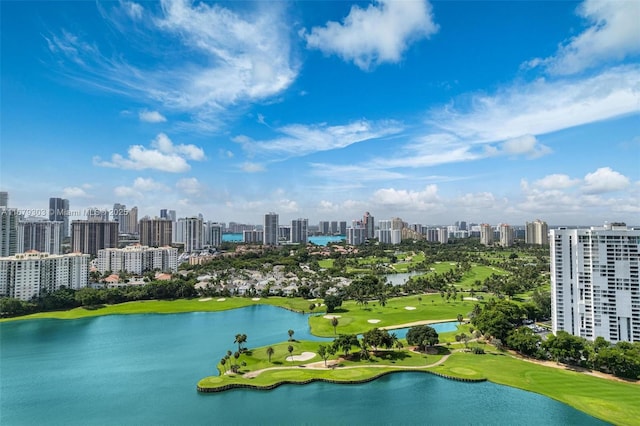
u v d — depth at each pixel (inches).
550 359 6087.6
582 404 4606.3
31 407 4835.1
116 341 7726.4
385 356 6294.3
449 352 6481.3
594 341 6166.3
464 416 4434.1
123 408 4763.8
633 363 5216.5
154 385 5447.8
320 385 5300.2
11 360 6599.4
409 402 4781.0
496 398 4859.7
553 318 6899.6
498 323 6806.1
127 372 5974.4
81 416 4591.5
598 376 5413.4
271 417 4463.6
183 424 4357.8
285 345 6953.7
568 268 6737.2
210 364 6294.3
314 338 7691.9
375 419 4392.2
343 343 6117.1
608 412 4416.8
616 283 6318.9
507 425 4247.0
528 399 4820.4
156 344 7470.5
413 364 5935.0
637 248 6205.7
